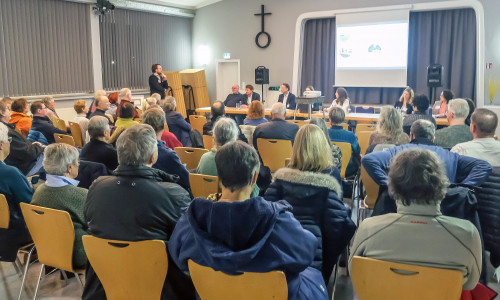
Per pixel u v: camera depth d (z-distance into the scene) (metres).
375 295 1.58
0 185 2.48
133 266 1.81
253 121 5.04
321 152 2.13
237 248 1.43
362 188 4.02
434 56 8.50
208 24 10.85
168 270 1.83
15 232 2.56
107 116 5.77
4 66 7.40
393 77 8.70
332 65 9.47
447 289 1.46
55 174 2.27
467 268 1.48
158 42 10.31
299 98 5.97
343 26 9.00
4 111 4.20
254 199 1.43
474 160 2.29
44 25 7.95
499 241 2.33
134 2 9.35
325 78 9.58
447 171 2.29
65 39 8.31
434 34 8.43
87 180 2.96
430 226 1.49
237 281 1.49
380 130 3.36
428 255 1.49
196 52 11.18
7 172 2.50
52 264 2.31
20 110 5.45
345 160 3.81
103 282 1.91
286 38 9.79
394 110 3.32
